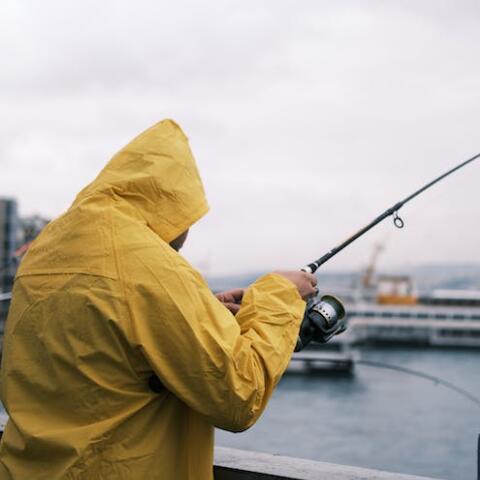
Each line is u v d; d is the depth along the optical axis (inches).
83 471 68.0
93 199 73.2
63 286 70.9
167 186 73.3
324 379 1443.2
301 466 109.3
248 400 68.9
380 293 4323.3
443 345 3535.9
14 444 72.0
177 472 72.9
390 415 1189.1
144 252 69.8
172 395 72.4
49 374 71.1
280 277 78.4
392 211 110.8
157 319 68.1
